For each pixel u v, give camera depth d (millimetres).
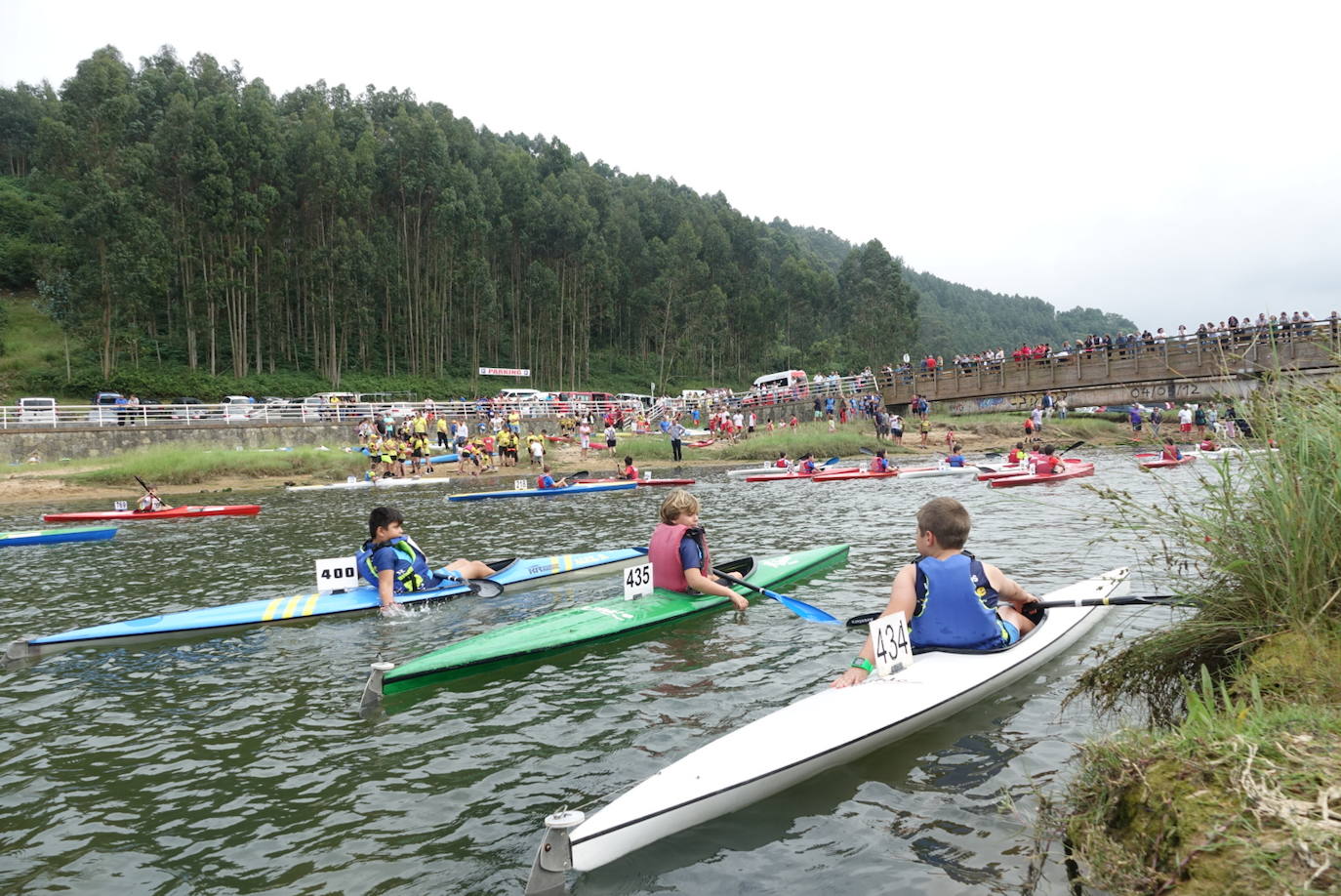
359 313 67438
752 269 113812
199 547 12820
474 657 5844
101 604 8734
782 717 4180
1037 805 3518
